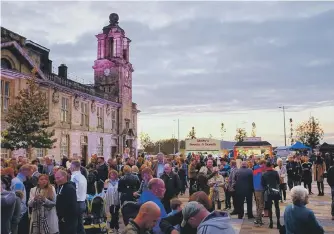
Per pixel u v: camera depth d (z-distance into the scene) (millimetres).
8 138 23250
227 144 43344
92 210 10789
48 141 24562
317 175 21156
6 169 9719
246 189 14141
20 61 28922
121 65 49500
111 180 12312
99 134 43188
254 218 14258
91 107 41406
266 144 35969
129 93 51844
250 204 14289
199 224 4625
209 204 5578
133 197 10688
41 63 36281
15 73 27688
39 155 30359
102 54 50344
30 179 10367
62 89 34844
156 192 6805
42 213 8305
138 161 17984
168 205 10680
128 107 51281
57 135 34156
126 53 51500
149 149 119250
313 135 81875
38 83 30453
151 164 15023
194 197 5637
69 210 7859
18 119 23547
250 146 36031
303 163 22344
